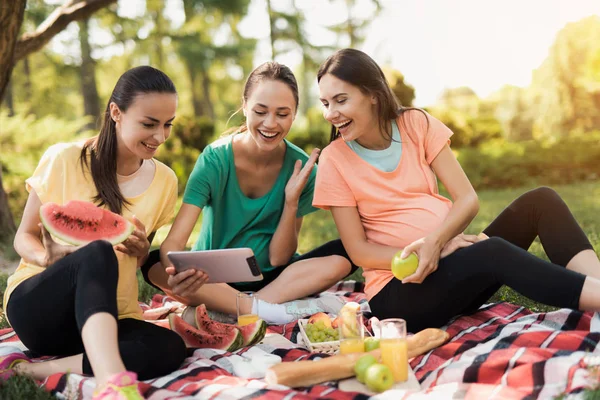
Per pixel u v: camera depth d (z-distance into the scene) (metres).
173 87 3.11
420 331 3.29
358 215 3.54
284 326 3.72
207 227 4.20
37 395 2.63
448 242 3.26
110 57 26.38
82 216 2.85
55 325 2.78
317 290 4.11
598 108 23.03
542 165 18.38
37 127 15.62
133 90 3.02
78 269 2.61
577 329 3.12
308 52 29.86
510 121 26.19
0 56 8.05
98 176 3.14
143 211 3.27
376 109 3.46
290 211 4.06
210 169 3.94
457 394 2.45
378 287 3.44
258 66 3.84
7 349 3.28
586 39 23.17
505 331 3.12
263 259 4.23
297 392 2.45
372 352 2.77
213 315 3.96
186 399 2.42
